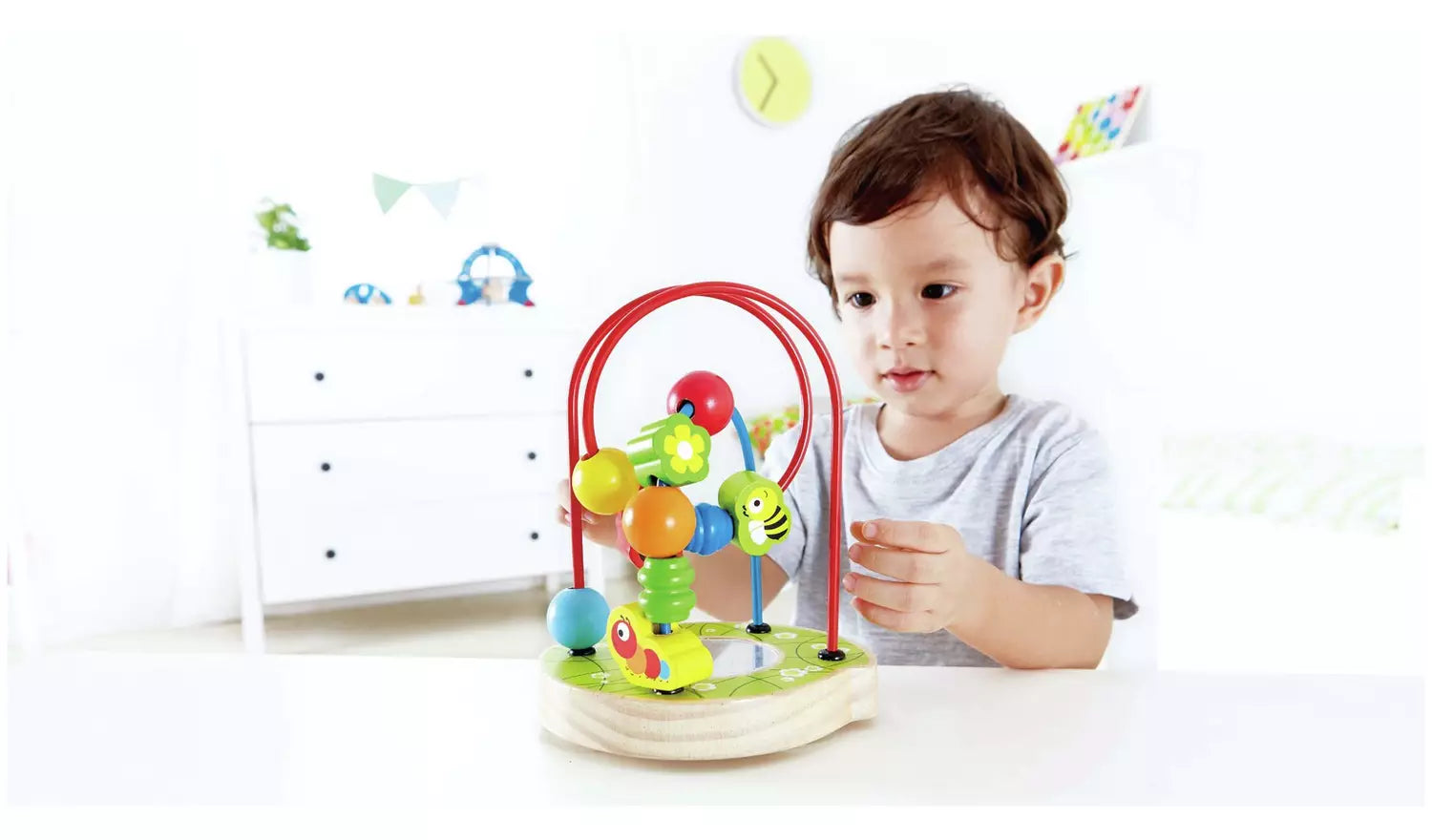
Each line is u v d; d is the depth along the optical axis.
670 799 0.33
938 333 0.77
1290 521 2.46
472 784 0.35
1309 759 0.35
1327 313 2.96
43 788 0.34
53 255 2.17
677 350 2.71
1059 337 1.44
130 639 2.19
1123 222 1.47
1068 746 0.37
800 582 0.98
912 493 0.92
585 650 0.44
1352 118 2.90
